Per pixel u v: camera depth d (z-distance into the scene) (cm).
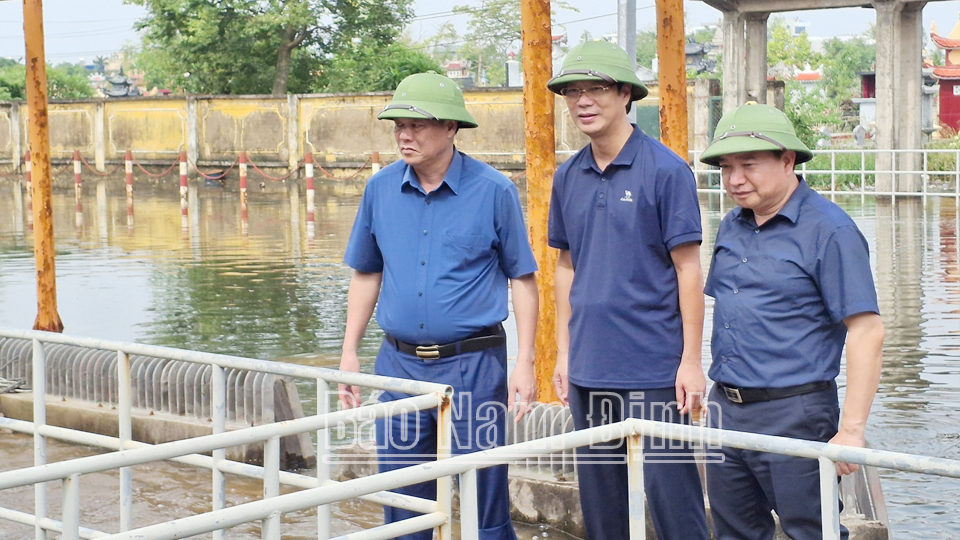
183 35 3897
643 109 2595
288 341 968
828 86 8062
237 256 1550
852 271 362
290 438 646
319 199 2622
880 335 364
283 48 3928
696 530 420
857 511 492
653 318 412
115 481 620
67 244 1717
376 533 355
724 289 386
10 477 313
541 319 625
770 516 400
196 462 450
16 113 3447
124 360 473
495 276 448
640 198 407
